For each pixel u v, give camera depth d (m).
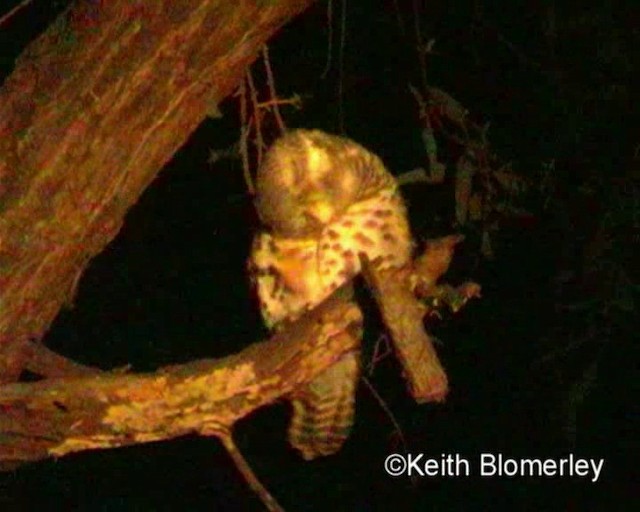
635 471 7.14
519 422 7.20
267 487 7.41
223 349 7.11
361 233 5.19
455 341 7.04
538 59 5.76
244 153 5.28
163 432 4.29
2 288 4.46
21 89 4.40
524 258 6.59
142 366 7.09
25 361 4.52
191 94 4.44
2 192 4.40
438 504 7.41
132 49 4.35
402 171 6.25
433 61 6.06
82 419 4.26
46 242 4.45
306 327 4.14
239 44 4.44
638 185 5.49
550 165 5.66
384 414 7.25
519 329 6.88
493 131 5.98
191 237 7.01
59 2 6.05
